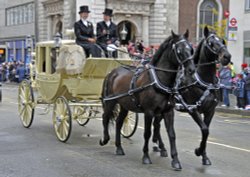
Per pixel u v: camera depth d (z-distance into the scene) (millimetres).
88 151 10453
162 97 8883
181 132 13438
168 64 8875
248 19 27328
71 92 11875
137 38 44781
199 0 46656
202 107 9484
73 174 8344
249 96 20234
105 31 12633
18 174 8320
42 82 13281
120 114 10305
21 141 11531
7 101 23156
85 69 11430
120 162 9367
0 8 62375
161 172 8547
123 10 43688
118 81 10266
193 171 8664
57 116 11750
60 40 12125
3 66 47750
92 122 15148
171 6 45750
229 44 28250
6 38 60781
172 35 8844
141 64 9938
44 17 50156
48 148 10711
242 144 11633
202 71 9562
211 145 11391
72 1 43250
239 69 27766
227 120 17469
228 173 8547
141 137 12422
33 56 15320
